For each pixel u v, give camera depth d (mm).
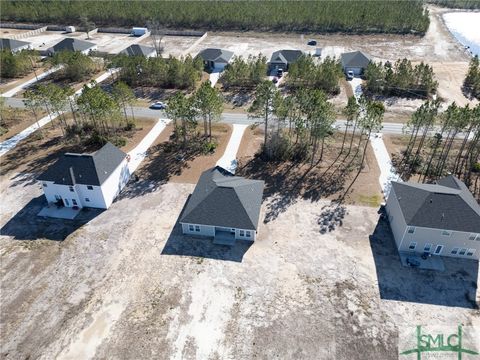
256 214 39562
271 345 29609
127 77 81625
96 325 31234
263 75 80125
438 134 51344
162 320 31547
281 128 57156
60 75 85438
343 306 32531
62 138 59500
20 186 48188
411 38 107562
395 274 35469
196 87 78375
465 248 36438
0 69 84000
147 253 37969
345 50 99375
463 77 81250
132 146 57156
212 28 119938
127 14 124312
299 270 35938
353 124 62625
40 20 129500
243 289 34125
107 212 43656
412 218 35938
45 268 36469
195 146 56938
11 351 29531
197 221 38812
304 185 47875
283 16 117312
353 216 42531
